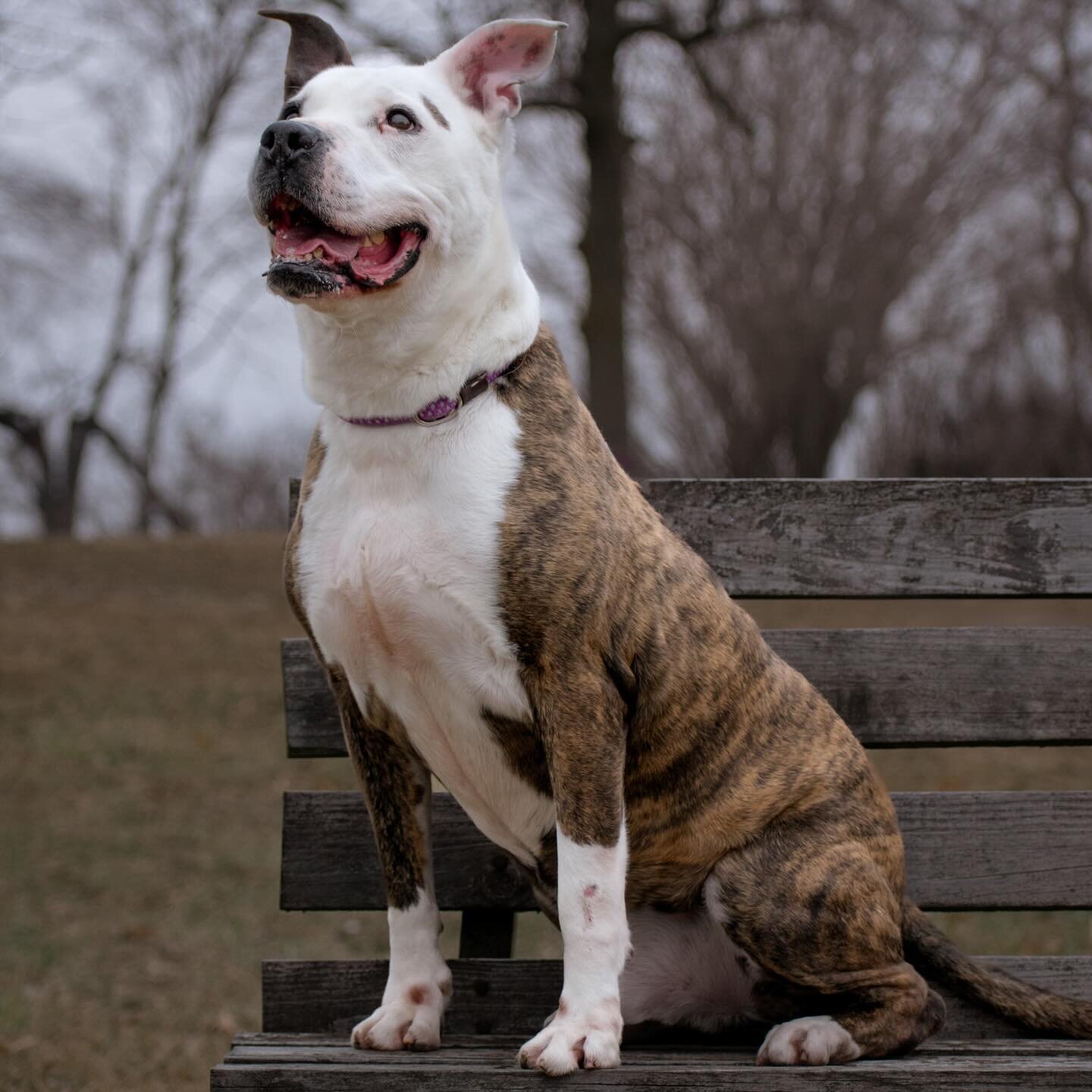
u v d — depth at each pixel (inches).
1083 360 960.3
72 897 271.3
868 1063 104.7
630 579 114.7
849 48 837.2
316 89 117.3
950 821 136.3
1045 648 138.3
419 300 110.8
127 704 438.0
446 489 110.4
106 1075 172.9
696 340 1060.5
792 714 123.0
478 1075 100.3
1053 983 134.0
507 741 115.0
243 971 227.8
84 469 1232.2
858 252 988.6
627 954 108.9
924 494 138.6
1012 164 960.3
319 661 121.8
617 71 653.9
